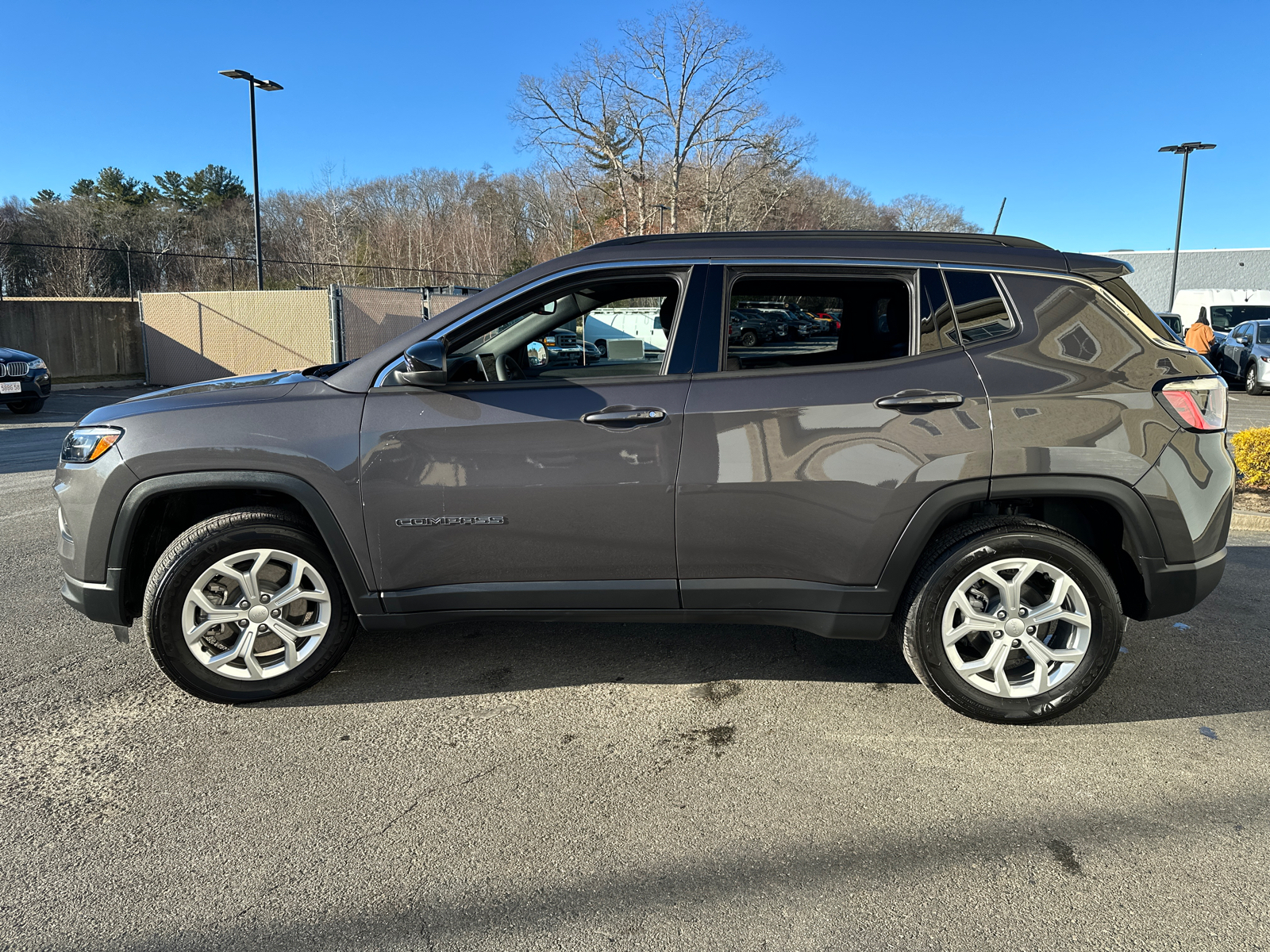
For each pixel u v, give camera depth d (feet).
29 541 19.29
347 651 11.96
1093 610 9.90
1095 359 9.78
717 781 9.04
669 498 9.87
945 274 9.95
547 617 10.44
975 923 6.82
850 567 9.95
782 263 10.03
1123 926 6.79
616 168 147.33
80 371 67.82
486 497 9.94
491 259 211.20
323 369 12.59
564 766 9.38
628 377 10.02
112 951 6.56
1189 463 9.77
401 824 8.27
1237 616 14.14
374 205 228.22
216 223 217.15
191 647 10.39
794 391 9.80
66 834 8.11
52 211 190.80
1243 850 7.79
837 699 11.05
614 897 7.18
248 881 7.41
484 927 6.84
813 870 7.52
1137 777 9.09
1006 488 9.65
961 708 10.10
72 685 11.44
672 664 12.19
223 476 10.00
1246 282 148.56
